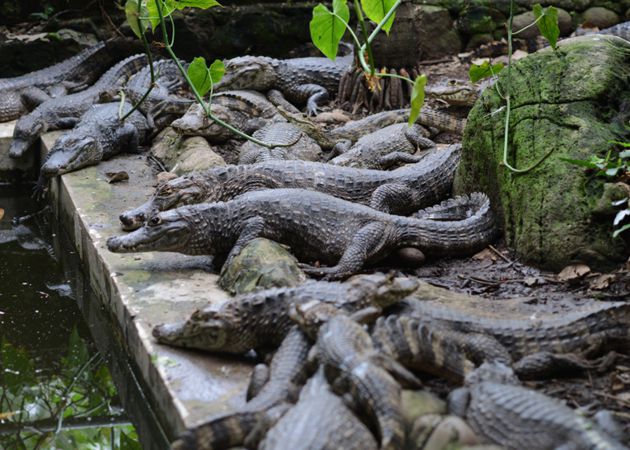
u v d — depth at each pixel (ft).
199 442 11.85
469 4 33.32
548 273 17.89
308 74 30.60
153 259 19.15
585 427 10.73
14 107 31.22
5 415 17.04
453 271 18.56
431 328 13.21
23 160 29.48
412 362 12.94
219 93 28.40
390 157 24.39
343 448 10.68
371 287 14.15
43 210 27.68
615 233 16.44
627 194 17.20
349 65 30.42
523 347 13.96
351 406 11.53
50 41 33.35
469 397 12.18
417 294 16.22
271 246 17.78
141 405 15.93
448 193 22.07
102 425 17.04
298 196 18.93
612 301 16.29
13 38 33.14
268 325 14.39
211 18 33.24
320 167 21.48
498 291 17.34
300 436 10.71
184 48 33.40
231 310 14.53
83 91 31.76
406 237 18.79
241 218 18.52
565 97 18.98
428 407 11.97
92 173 25.45
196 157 24.26
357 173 21.53
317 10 17.81
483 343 13.71
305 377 12.87
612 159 17.88
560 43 20.20
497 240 19.65
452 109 26.53
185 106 28.99
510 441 11.17
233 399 13.44
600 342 14.11
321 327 12.76
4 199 29.12
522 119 19.31
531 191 18.42
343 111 29.27
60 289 22.75
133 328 16.10
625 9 34.14
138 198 23.20
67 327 20.79
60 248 25.17
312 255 18.78
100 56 33.32
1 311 21.36
